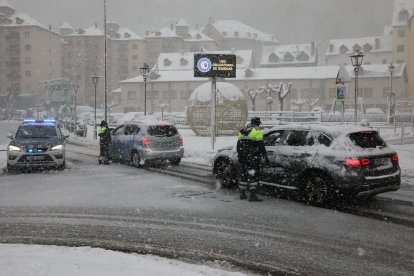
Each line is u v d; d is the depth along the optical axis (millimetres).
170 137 14086
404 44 91312
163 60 87125
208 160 15539
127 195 9383
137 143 13898
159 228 6812
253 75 77625
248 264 5223
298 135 8789
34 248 5633
